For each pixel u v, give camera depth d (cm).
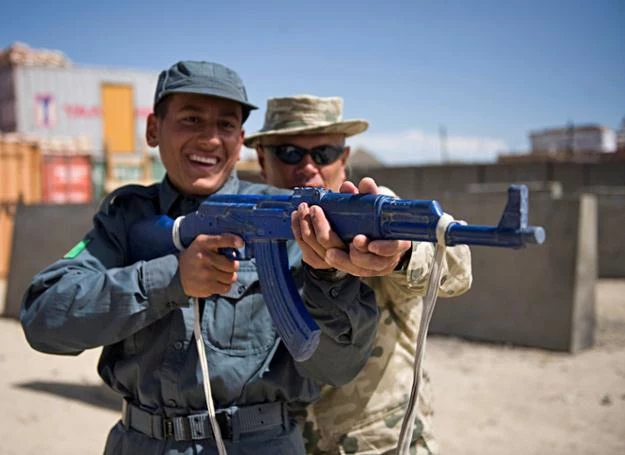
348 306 178
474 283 817
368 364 234
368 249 148
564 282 750
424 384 247
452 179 1766
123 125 2925
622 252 1248
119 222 220
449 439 503
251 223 180
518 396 604
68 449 485
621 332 835
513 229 129
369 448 231
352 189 160
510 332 786
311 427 234
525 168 1725
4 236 1478
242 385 198
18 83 2680
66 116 2788
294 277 203
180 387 197
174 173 216
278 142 299
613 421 536
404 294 233
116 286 188
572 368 688
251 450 197
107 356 219
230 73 212
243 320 201
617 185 1689
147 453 202
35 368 705
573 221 746
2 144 1527
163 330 203
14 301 973
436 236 140
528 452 478
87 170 1709
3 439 500
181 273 186
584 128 3847
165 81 210
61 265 206
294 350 172
